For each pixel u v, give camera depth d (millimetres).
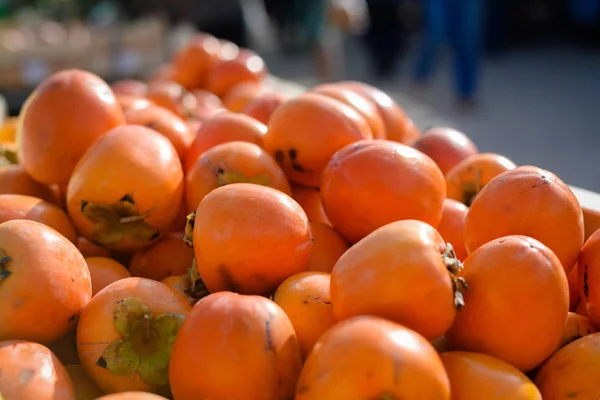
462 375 415
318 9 2748
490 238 490
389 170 510
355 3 3184
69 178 593
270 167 551
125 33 2010
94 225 544
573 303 522
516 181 490
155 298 460
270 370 410
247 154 548
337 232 550
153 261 564
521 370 440
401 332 392
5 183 596
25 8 3207
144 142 542
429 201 517
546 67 3254
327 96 640
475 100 2654
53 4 3162
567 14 3713
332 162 537
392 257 417
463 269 447
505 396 406
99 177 528
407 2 2977
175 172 548
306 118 576
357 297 417
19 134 600
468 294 436
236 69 1049
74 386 449
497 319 427
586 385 428
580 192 655
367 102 661
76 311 463
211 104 985
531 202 480
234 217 465
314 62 3217
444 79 3104
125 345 448
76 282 463
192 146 621
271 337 414
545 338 431
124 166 527
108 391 452
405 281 412
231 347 407
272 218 467
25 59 1770
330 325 449
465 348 444
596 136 2186
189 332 416
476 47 2514
